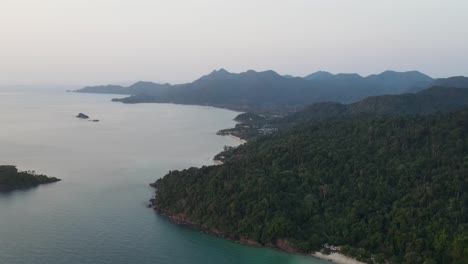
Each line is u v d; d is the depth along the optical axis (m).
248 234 148.12
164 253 138.25
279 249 142.62
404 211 142.25
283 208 153.12
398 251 133.12
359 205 151.12
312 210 153.62
